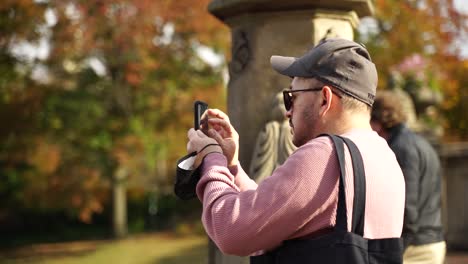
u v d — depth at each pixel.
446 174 9.25
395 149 3.22
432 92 8.05
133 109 15.65
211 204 1.64
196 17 13.85
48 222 19.98
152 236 18.23
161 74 15.23
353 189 1.58
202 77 15.55
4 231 19.81
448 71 12.90
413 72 8.06
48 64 14.87
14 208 18.70
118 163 15.67
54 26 13.81
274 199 1.56
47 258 15.36
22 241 18.75
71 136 15.58
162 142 15.51
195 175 1.78
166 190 21.27
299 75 1.72
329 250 1.55
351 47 1.72
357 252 1.55
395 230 1.66
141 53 14.05
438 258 3.29
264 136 3.12
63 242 18.44
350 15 3.21
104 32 14.05
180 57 14.66
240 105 3.29
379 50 12.49
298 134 1.75
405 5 12.42
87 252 15.66
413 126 7.18
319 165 1.57
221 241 1.59
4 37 14.29
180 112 15.29
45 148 15.22
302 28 3.16
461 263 8.09
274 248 1.66
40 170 15.55
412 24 12.41
